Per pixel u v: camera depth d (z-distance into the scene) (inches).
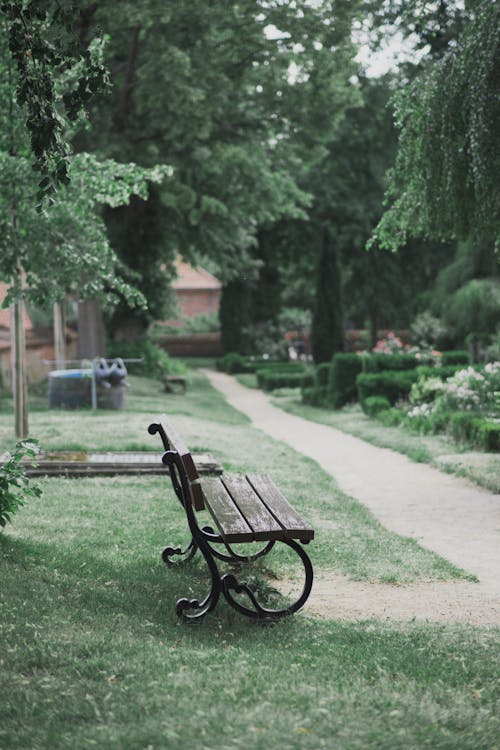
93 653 172.9
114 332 1520.7
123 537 303.4
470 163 446.0
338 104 1082.7
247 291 2266.2
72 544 284.2
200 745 128.4
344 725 138.2
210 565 212.2
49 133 204.5
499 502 415.8
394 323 2330.2
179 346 2532.0
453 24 708.0
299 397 1363.2
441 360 1061.1
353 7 917.2
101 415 831.1
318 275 1524.4
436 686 160.9
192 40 969.5
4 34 477.1
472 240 485.4
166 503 373.7
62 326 1020.5
